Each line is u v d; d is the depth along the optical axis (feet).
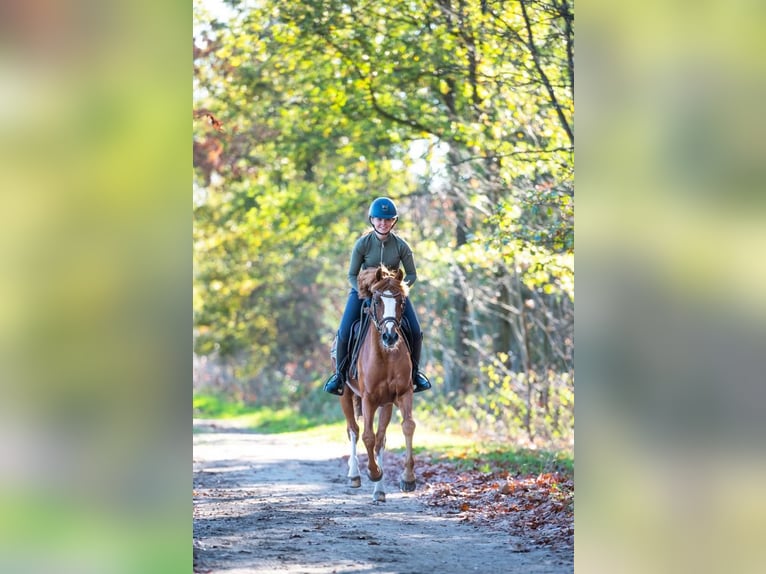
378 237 46.57
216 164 107.14
